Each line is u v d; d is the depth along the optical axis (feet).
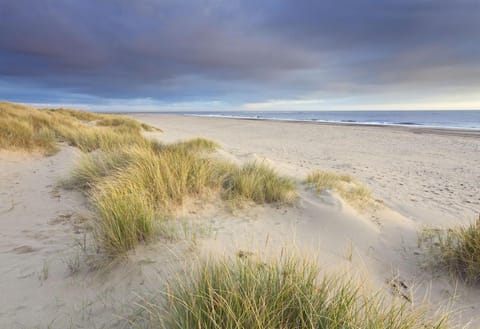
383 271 8.20
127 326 4.95
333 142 53.11
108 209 8.16
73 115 68.59
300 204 13.11
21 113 35.73
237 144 49.62
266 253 8.23
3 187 12.73
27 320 5.00
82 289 5.92
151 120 148.05
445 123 130.11
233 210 11.62
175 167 13.28
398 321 4.87
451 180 23.21
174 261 7.04
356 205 13.87
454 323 6.03
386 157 35.55
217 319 4.51
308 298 4.89
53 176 15.03
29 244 7.82
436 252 8.89
